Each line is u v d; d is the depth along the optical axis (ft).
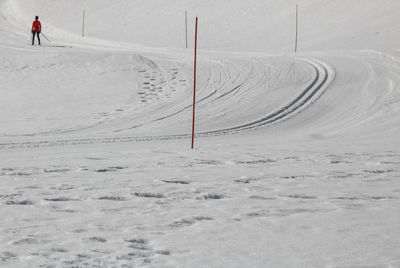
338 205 48.14
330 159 78.33
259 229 39.83
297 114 148.25
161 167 70.85
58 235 37.96
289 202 49.55
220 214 44.80
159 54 287.48
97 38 383.86
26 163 73.61
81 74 203.72
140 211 45.85
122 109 154.51
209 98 170.09
